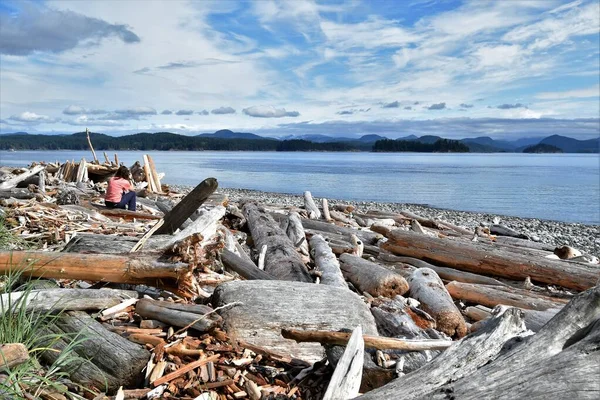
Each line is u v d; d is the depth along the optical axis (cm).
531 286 793
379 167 10038
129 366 372
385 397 306
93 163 2175
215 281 604
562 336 312
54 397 346
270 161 14462
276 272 721
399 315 489
